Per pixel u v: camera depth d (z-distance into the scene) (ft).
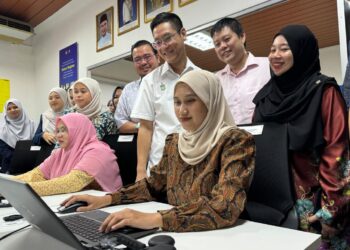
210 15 8.63
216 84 3.69
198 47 11.73
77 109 7.75
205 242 2.60
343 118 3.70
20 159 10.52
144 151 6.31
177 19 6.18
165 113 6.19
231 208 2.96
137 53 7.90
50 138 9.53
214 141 3.51
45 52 15.90
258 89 5.87
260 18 9.67
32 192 2.18
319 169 3.69
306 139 3.64
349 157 3.63
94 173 5.57
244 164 3.23
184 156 3.76
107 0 12.10
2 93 15.58
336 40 11.76
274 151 3.86
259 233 2.82
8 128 12.50
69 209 3.70
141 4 10.66
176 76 6.29
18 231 3.13
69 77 14.07
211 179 3.43
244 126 4.32
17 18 15.30
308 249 2.50
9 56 15.98
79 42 13.55
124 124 7.72
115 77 12.39
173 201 3.81
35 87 16.75
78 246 2.33
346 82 4.45
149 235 2.78
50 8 14.17
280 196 3.70
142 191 4.23
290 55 4.17
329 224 3.51
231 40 5.90
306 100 3.84
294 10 9.15
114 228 2.74
